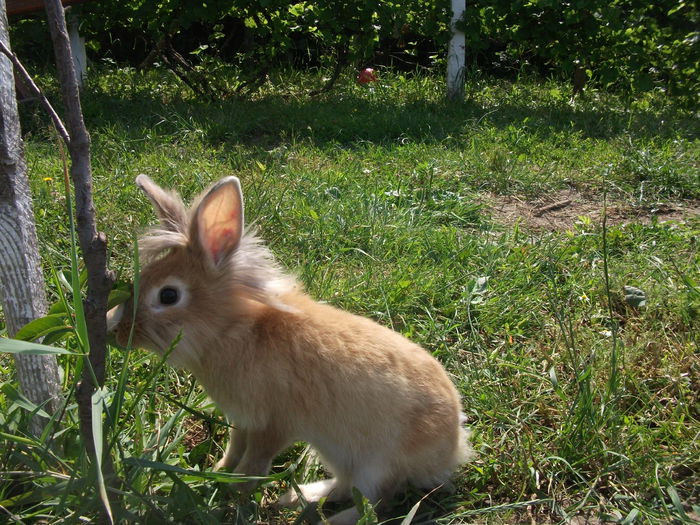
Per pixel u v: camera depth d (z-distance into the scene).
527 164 1.30
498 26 1.93
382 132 1.45
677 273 0.88
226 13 1.83
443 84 1.97
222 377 0.60
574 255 0.96
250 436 0.61
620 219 1.13
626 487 0.62
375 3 1.76
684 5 1.83
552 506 0.60
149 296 0.58
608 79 1.90
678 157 1.36
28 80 0.48
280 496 0.63
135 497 0.52
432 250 0.94
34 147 1.17
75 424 0.57
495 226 1.06
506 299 0.84
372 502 0.61
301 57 2.30
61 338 0.55
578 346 0.77
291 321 0.60
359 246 0.94
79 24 1.79
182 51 2.39
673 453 0.64
